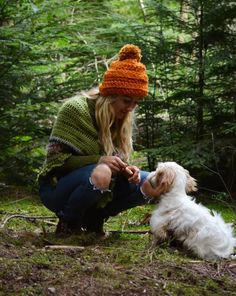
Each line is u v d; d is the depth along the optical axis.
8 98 5.47
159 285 2.55
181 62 5.65
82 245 3.27
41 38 5.63
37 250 2.98
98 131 3.37
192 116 5.93
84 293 2.39
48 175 3.46
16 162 5.64
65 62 6.32
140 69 3.24
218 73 5.67
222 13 5.50
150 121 5.97
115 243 3.34
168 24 5.97
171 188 3.25
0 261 2.68
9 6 5.58
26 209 4.80
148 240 3.41
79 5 6.15
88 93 3.45
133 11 9.62
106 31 6.27
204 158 5.30
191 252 3.16
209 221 3.15
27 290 2.37
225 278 2.77
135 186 3.44
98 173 3.21
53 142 3.34
